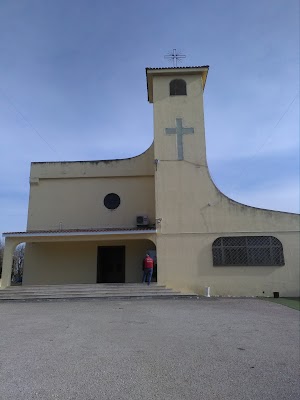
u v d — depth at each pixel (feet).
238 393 15.43
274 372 18.30
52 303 46.24
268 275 56.49
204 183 60.34
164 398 14.75
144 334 26.55
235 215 58.80
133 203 68.85
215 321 32.50
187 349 22.41
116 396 14.87
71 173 70.08
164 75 65.82
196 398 14.83
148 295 52.03
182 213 59.16
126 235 58.44
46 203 69.36
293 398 14.99
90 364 19.02
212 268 56.95
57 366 18.61
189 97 64.69
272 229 58.13
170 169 61.05
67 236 58.59
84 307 41.55
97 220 68.39
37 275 64.95
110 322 31.37
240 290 56.03
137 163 70.13
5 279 56.24
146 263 57.26
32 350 21.70
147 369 18.37
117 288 54.65
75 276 65.05
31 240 58.49
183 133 62.80
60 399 14.47
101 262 66.90
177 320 32.68
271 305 44.45
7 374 17.31
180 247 57.82
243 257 57.26
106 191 69.56
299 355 21.59
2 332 27.12
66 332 27.02
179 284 56.34
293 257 57.06
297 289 55.93
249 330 28.73
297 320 33.73
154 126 63.21
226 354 21.49
